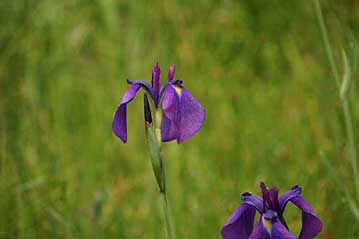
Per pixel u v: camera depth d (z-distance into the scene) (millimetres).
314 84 11625
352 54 7730
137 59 13109
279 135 10930
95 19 13773
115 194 10273
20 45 12281
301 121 10938
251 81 12695
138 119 11922
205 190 9914
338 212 8734
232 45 13305
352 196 8828
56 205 9422
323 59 11875
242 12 13617
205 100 12188
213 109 11969
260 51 13156
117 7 13938
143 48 13281
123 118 5875
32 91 11789
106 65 13039
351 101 9664
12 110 11273
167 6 13711
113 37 13453
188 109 5773
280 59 12891
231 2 13750
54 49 12766
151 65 12977
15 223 9320
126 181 10641
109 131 11641
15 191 9531
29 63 12164
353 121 9539
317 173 9445
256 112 11711
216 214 9445
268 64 12953
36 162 10242
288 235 5340
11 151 10344
